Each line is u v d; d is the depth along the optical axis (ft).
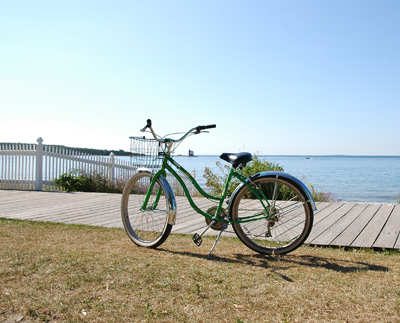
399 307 7.44
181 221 17.72
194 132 12.26
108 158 38.27
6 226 15.94
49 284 8.50
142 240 12.75
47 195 29.32
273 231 13.51
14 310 7.22
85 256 10.73
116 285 8.51
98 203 24.45
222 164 31.40
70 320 6.88
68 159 36.01
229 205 11.82
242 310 7.32
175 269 9.71
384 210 19.12
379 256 11.55
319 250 12.34
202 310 7.29
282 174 11.53
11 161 35.88
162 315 7.07
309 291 8.30
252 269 9.96
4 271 9.29
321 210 19.48
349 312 7.23
